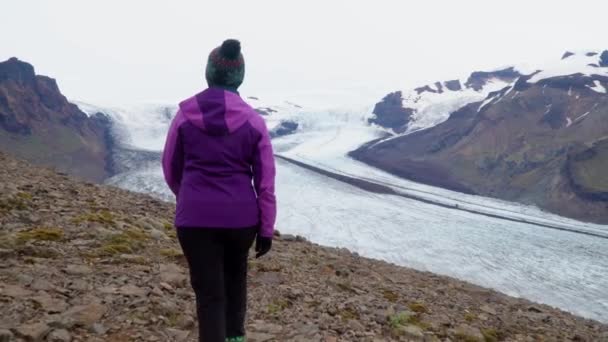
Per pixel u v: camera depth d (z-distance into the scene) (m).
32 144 173.75
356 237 73.94
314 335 5.09
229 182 3.23
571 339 7.50
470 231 87.06
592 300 53.22
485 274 60.78
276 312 5.69
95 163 177.00
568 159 146.50
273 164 3.32
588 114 188.25
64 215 8.33
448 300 8.40
